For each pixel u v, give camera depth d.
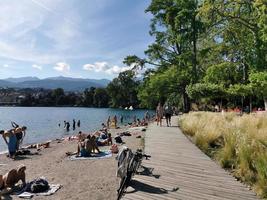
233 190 8.07
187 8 39.38
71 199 9.41
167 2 42.81
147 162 11.27
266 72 21.00
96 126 54.44
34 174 13.08
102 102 166.25
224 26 27.09
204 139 14.11
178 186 8.49
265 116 16.81
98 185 10.80
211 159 11.70
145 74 46.53
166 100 47.50
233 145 10.94
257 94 25.59
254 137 11.53
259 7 19.56
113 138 24.89
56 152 20.12
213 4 23.23
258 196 7.60
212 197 7.57
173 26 42.03
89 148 16.95
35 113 105.19
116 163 14.52
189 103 44.75
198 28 38.72
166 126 24.42
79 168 13.88
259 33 21.64
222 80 31.23
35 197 9.65
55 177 12.30
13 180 10.55
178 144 15.12
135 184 8.76
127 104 139.62
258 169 8.38
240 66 29.34
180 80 41.72
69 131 45.16
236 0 22.58
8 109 144.12
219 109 37.44
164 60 45.44
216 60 34.12
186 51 42.56
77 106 175.12
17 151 19.30
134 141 22.08
